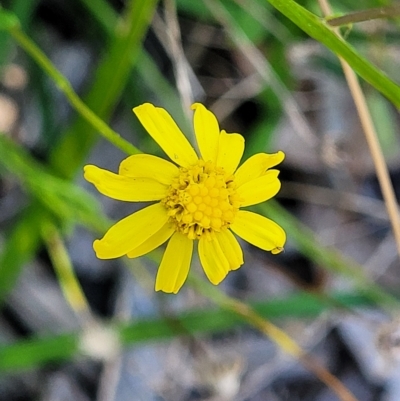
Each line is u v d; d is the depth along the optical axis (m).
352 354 0.19
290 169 0.19
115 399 0.17
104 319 0.18
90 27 0.18
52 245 0.16
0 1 0.16
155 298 0.18
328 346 0.19
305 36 0.18
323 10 0.14
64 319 0.17
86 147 0.15
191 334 0.16
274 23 0.17
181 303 0.18
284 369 0.19
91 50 0.18
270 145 0.18
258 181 0.12
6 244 0.16
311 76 0.19
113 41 0.15
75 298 0.16
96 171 0.11
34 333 0.17
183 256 0.12
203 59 0.19
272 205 0.17
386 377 0.19
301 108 0.19
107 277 0.18
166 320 0.16
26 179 0.15
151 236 0.11
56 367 0.17
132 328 0.16
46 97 0.17
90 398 0.17
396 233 0.15
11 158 0.15
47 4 0.18
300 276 0.19
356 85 0.14
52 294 0.17
